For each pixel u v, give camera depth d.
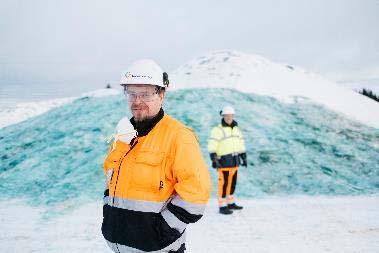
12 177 8.51
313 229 5.25
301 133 11.41
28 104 16.17
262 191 7.86
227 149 6.21
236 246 4.57
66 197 7.12
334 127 12.17
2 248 4.54
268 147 10.19
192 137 1.78
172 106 12.65
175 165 1.68
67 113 13.05
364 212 6.23
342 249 4.47
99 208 6.46
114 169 1.80
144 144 1.74
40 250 4.47
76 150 9.75
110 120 11.63
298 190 7.97
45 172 8.66
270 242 4.72
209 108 12.51
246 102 13.51
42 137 11.05
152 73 1.75
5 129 12.68
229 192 6.36
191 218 1.65
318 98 15.26
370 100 16.61
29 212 6.27
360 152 10.41
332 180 8.56
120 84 1.80
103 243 4.71
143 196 1.68
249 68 17.86
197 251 4.41
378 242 4.70
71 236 4.99
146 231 1.65
